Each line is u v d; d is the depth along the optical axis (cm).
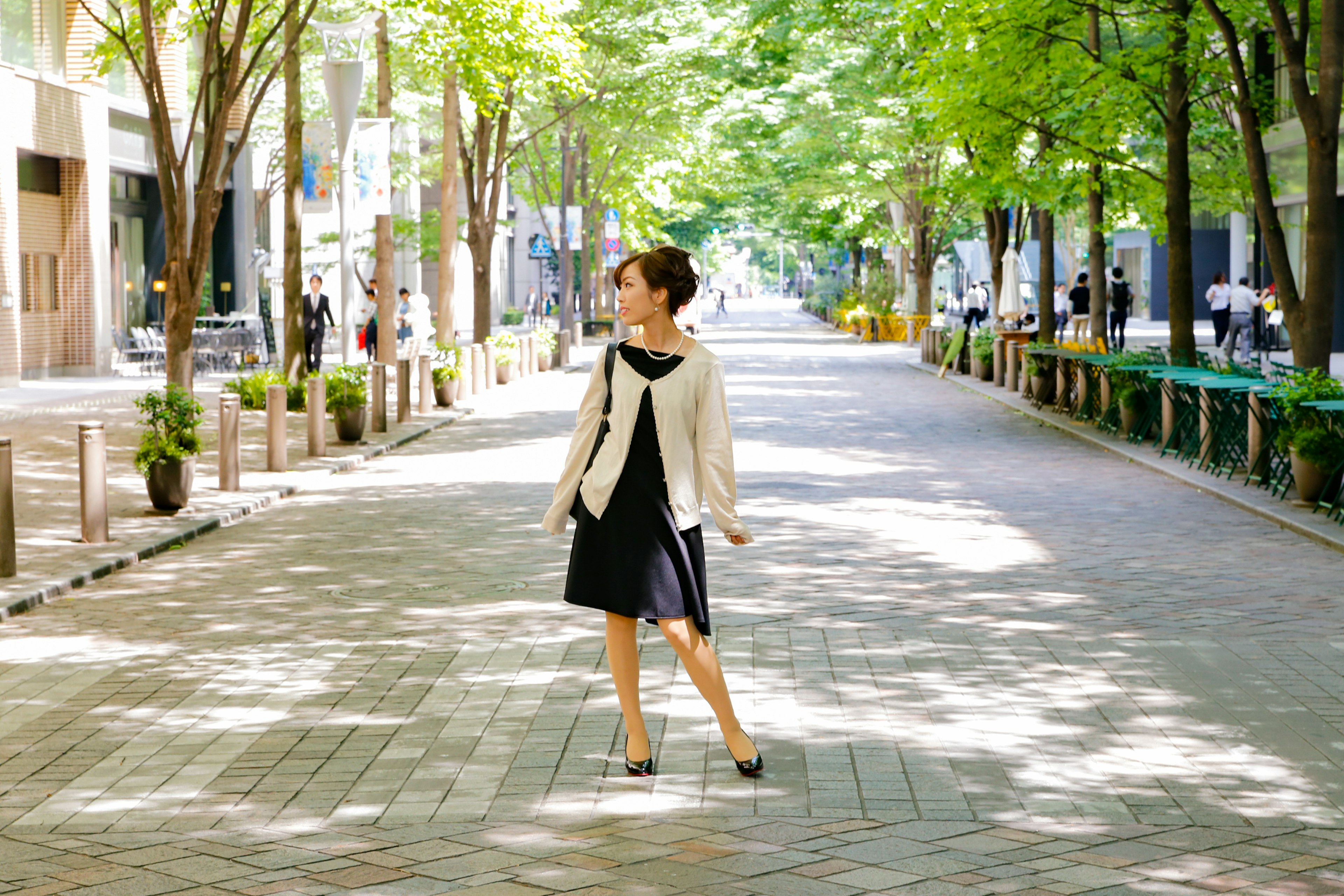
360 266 4406
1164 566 1050
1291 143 3475
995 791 558
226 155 3922
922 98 2400
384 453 1855
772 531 1205
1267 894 455
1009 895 453
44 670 768
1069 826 519
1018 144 2266
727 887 460
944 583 984
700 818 528
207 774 589
